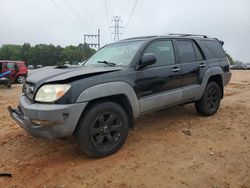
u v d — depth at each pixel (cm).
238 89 1212
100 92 388
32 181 347
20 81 1873
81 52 7894
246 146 438
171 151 422
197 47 589
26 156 421
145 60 437
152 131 519
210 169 362
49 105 363
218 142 457
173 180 337
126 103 431
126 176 349
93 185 333
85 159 403
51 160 404
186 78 535
